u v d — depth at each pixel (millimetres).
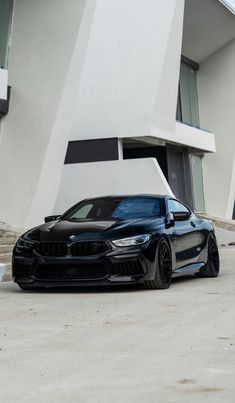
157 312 6223
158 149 24312
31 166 14781
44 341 4887
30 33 14891
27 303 6980
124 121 21172
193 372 3900
